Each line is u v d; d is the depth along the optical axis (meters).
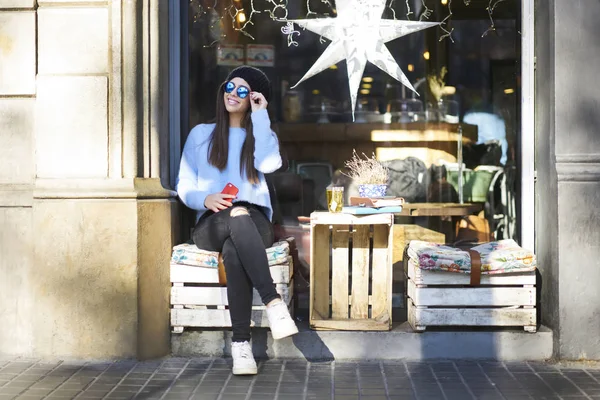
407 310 4.38
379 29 4.80
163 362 3.97
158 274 4.04
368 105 4.83
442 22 4.77
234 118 4.20
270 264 3.98
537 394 3.41
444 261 3.96
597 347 3.97
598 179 3.94
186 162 4.20
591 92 3.96
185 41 4.46
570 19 3.96
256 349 4.05
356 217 4.04
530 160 4.39
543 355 4.01
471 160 4.78
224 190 4.00
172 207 4.16
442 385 3.56
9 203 4.08
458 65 4.77
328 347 4.04
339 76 4.81
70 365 3.90
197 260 4.00
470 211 4.73
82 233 3.96
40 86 4.02
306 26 4.76
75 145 4.00
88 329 3.98
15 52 4.06
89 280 3.97
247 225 3.74
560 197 3.96
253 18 4.69
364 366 3.90
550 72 4.05
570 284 3.96
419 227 4.77
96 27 4.00
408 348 4.03
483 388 3.51
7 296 4.12
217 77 4.59
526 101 4.38
